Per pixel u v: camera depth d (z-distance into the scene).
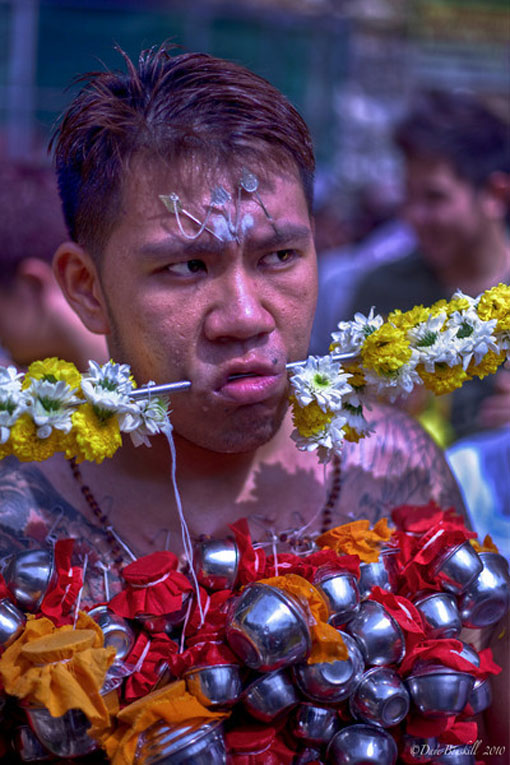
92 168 1.24
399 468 1.48
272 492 1.38
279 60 6.30
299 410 1.23
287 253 1.23
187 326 1.19
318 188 5.76
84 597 1.27
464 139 2.75
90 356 2.04
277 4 6.21
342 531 1.31
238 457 1.35
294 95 6.38
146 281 1.20
